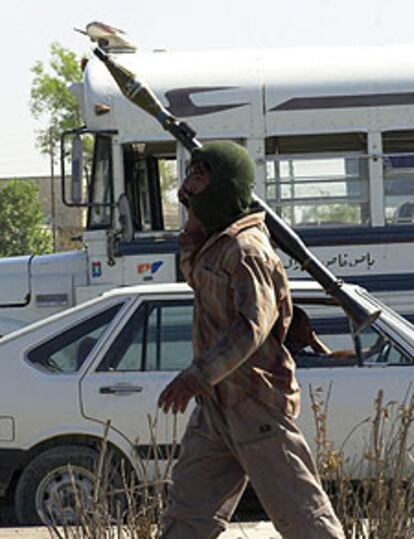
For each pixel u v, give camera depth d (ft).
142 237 90.84
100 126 90.07
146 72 91.09
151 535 44.57
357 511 44.04
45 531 57.26
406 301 89.15
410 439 59.00
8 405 62.34
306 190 90.12
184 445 37.58
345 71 90.68
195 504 37.01
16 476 63.52
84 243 92.12
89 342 63.52
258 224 36.22
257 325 34.32
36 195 382.01
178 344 63.46
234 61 91.71
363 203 90.02
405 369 62.34
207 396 36.27
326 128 89.97
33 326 63.93
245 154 36.24
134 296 64.03
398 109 90.02
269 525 55.67
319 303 53.21
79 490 49.16
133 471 60.18
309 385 58.54
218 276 35.47
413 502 44.01
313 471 36.58
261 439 35.91
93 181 91.40
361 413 61.57
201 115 90.02
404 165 89.97
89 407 62.13
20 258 96.07
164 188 92.73
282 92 90.12
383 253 89.30
